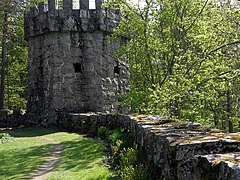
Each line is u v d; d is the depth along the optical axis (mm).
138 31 17531
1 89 26781
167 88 11344
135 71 21375
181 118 10852
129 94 16703
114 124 13852
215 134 4078
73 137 14875
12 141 14477
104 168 8484
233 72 9695
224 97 16297
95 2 20844
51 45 20547
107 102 20922
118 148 9453
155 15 16016
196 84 10133
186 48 15414
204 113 12227
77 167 8977
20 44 30922
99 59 20766
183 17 15875
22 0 27984
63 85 20281
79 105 20328
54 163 9812
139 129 7246
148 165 5695
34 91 21594
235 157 2795
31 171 8984
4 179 8336
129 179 5676
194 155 3402
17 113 22719
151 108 13102
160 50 16969
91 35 20734
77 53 20578
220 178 2631
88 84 20531
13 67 32062
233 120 14953
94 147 11641
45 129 19016
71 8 20578
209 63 10984
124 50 18250
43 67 20984
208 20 14438
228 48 13086
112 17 21297
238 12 10406
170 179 3963
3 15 26484
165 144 4355
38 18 21000
